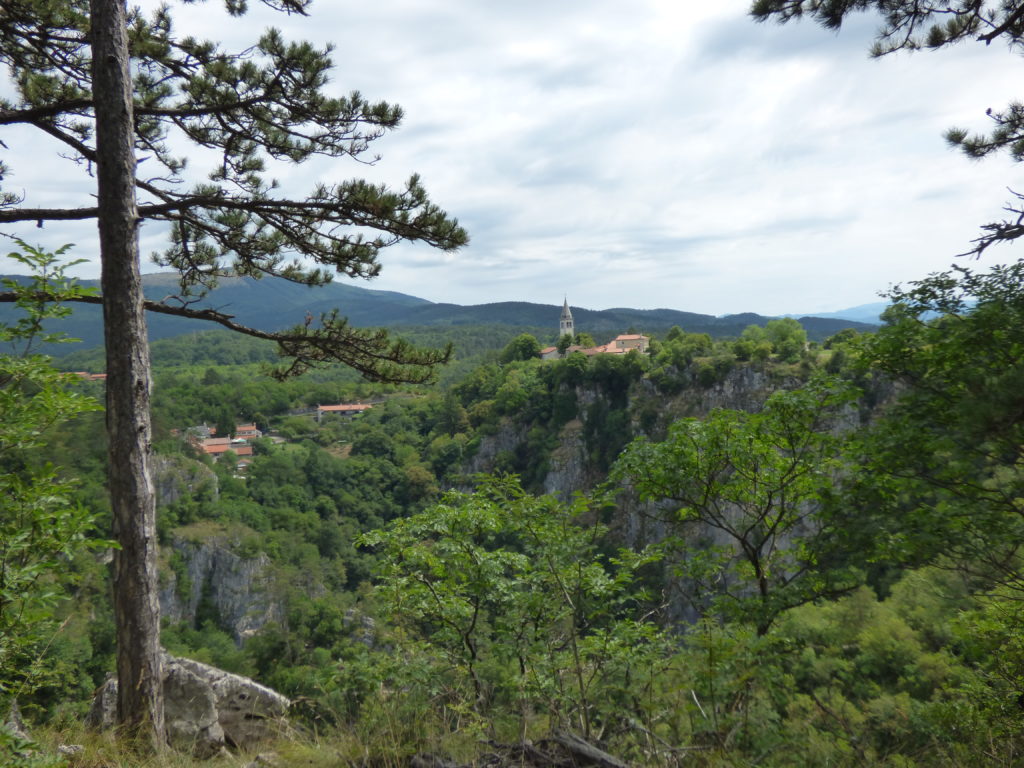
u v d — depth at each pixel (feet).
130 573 18.99
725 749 11.23
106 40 20.10
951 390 15.33
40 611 11.50
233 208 27.48
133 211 20.39
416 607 18.29
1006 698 14.44
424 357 31.60
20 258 13.87
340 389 556.92
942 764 12.46
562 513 19.48
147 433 19.90
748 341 351.05
